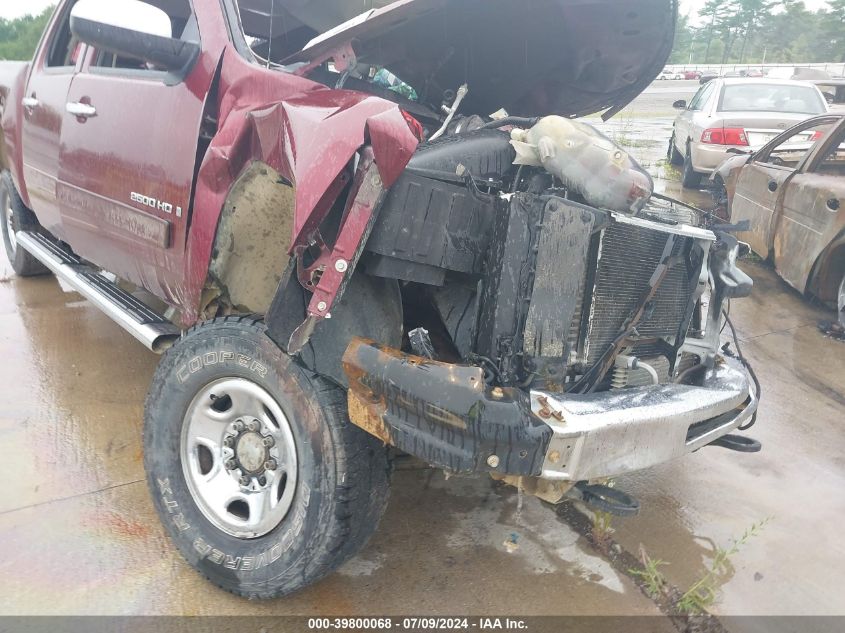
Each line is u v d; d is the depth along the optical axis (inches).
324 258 85.4
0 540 105.1
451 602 99.6
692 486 135.0
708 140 354.6
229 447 99.3
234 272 107.6
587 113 167.5
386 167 83.1
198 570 97.7
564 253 92.4
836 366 195.0
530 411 82.0
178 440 100.7
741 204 282.8
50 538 106.4
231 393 96.7
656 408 93.1
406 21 113.1
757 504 129.6
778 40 2923.2
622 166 99.3
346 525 88.1
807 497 132.5
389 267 90.2
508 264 92.2
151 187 116.0
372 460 90.2
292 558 89.8
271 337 87.8
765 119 351.3
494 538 114.5
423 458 82.4
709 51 2886.3
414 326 113.1
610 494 93.0
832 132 232.7
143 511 114.3
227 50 108.6
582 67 146.9
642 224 100.0
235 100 103.8
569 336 94.6
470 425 79.7
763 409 167.9
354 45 121.0
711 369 122.5
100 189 132.0
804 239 231.5
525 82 152.6
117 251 131.9
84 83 140.2
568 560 110.3
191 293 110.3
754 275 271.1
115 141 125.7
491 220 95.6
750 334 217.0
